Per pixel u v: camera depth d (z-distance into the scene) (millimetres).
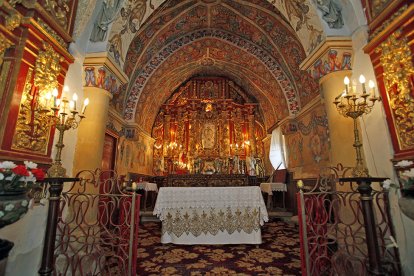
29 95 2428
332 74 3361
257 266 3068
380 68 2928
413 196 1876
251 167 8469
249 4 5586
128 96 6902
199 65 8570
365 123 3121
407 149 2549
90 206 3162
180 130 9922
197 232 4016
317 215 2662
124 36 4016
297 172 6504
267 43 6535
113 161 5914
